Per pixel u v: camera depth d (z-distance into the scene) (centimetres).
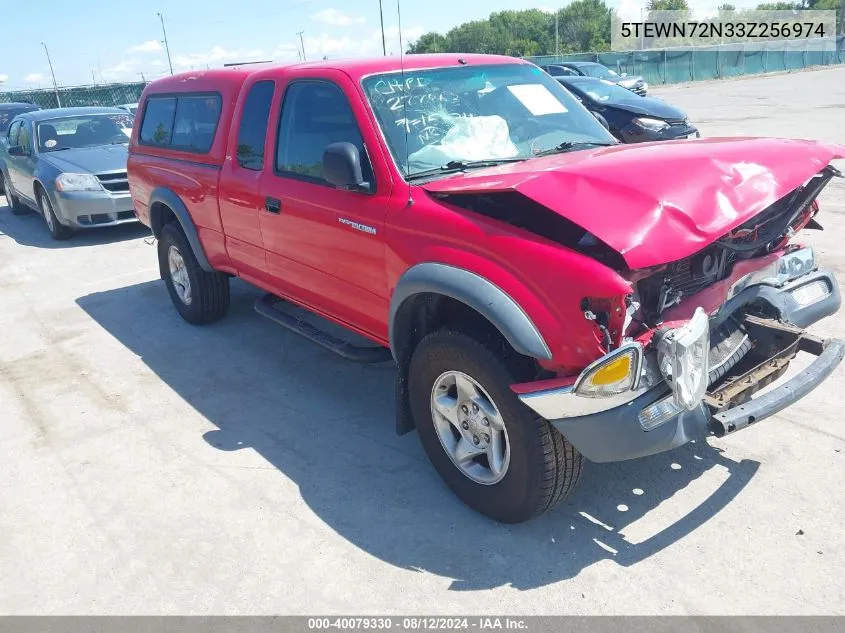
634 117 1262
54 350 571
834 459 350
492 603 277
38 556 321
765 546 296
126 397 477
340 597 285
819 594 269
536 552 304
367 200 350
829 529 303
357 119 360
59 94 3441
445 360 311
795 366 430
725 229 265
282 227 422
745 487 334
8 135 1156
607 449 268
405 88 376
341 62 403
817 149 324
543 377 283
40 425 444
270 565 306
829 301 351
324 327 578
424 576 294
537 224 296
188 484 370
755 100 2281
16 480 383
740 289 320
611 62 3897
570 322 264
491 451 309
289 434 417
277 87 428
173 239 570
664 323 274
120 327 616
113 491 367
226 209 483
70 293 728
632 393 261
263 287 488
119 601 290
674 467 354
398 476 368
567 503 334
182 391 482
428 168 349
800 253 348
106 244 944
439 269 304
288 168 417
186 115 539
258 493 359
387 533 322
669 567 289
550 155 371
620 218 259
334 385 480
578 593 279
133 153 627
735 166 294
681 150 313
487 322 308
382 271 350
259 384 487
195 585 297
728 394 292
